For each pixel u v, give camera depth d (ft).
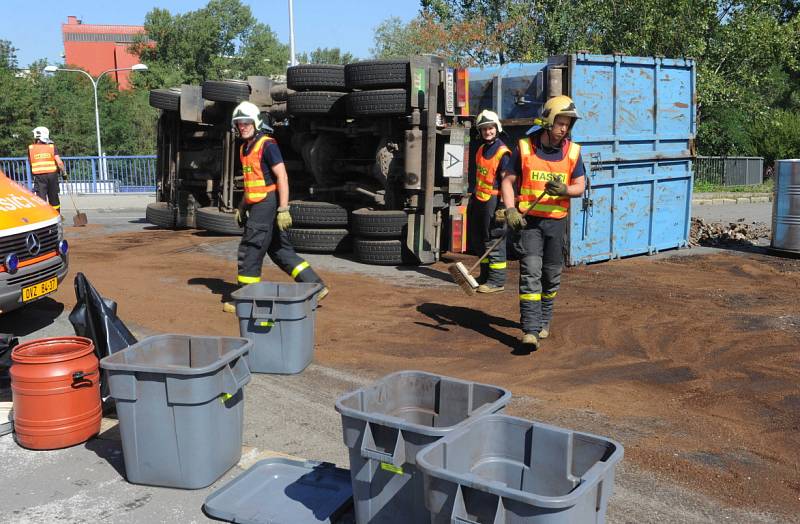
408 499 9.96
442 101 32.78
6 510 12.05
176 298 26.53
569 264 32.09
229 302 24.90
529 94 32.65
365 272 31.83
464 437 9.60
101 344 15.92
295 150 41.27
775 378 17.84
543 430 9.75
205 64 250.98
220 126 44.34
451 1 103.60
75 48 319.27
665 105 34.86
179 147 47.14
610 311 24.20
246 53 261.24
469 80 35.40
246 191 23.02
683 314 23.79
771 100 119.34
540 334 21.24
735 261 33.78
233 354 12.72
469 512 8.50
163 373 12.09
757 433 14.74
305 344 18.74
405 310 24.89
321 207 36.14
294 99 36.65
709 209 65.16
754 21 81.56
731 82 84.89
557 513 7.96
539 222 19.86
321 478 12.73
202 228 44.32
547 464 9.74
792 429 14.90
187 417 12.23
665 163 35.68
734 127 98.07
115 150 161.68
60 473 13.37
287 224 22.66
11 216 20.93
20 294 20.70
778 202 35.12
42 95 163.94
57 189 46.93
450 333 22.13
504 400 10.69
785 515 11.65
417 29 105.70
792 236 34.55
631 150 33.58
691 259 34.37
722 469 13.21
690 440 14.43
